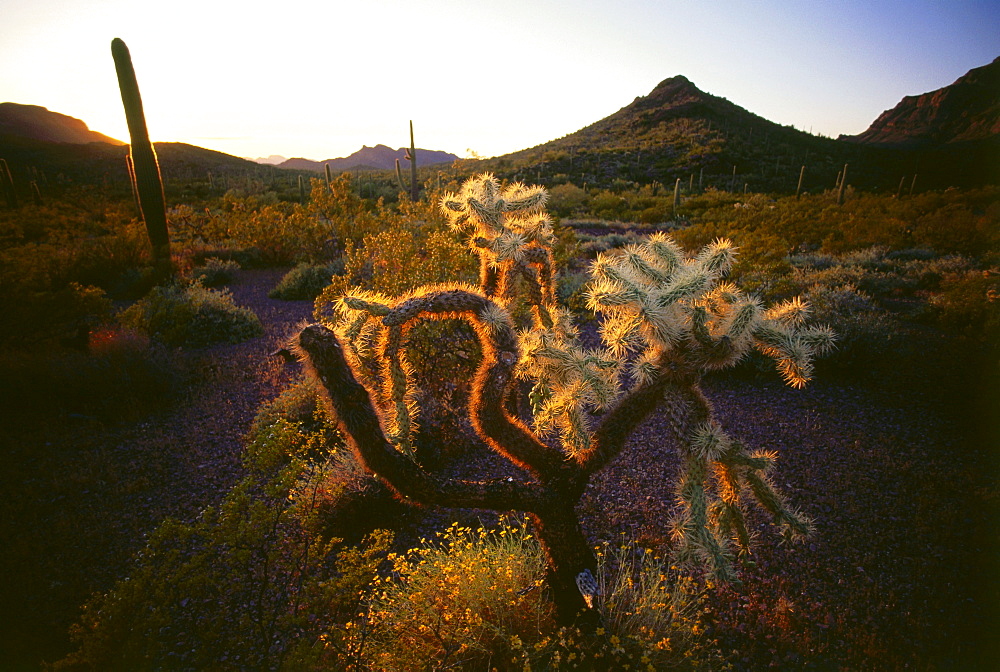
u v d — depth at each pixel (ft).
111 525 14.62
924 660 10.12
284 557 10.65
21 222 74.90
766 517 14.82
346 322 8.82
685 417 7.99
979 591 11.75
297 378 24.67
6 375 21.31
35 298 25.99
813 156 310.04
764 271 35.70
